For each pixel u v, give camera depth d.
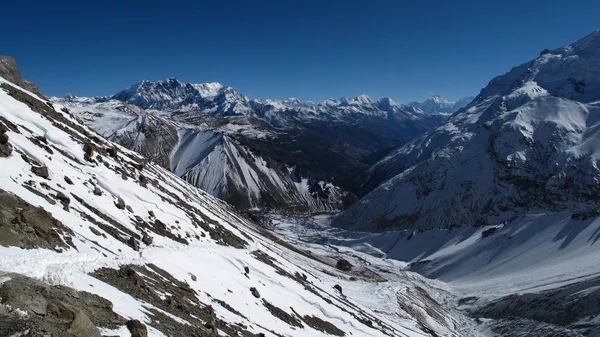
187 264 29.83
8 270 14.57
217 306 26.38
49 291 13.83
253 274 39.56
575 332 63.84
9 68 51.06
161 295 21.39
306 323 36.62
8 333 10.70
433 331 70.88
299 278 54.16
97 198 31.28
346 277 94.56
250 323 27.25
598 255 93.81
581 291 71.88
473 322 84.94
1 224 17.48
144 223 33.81
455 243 157.75
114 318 14.98
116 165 42.81
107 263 21.03
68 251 19.78
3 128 26.31
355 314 52.47
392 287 90.62
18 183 23.20
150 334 15.38
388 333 52.41
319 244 188.38
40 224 19.59
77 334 12.34
